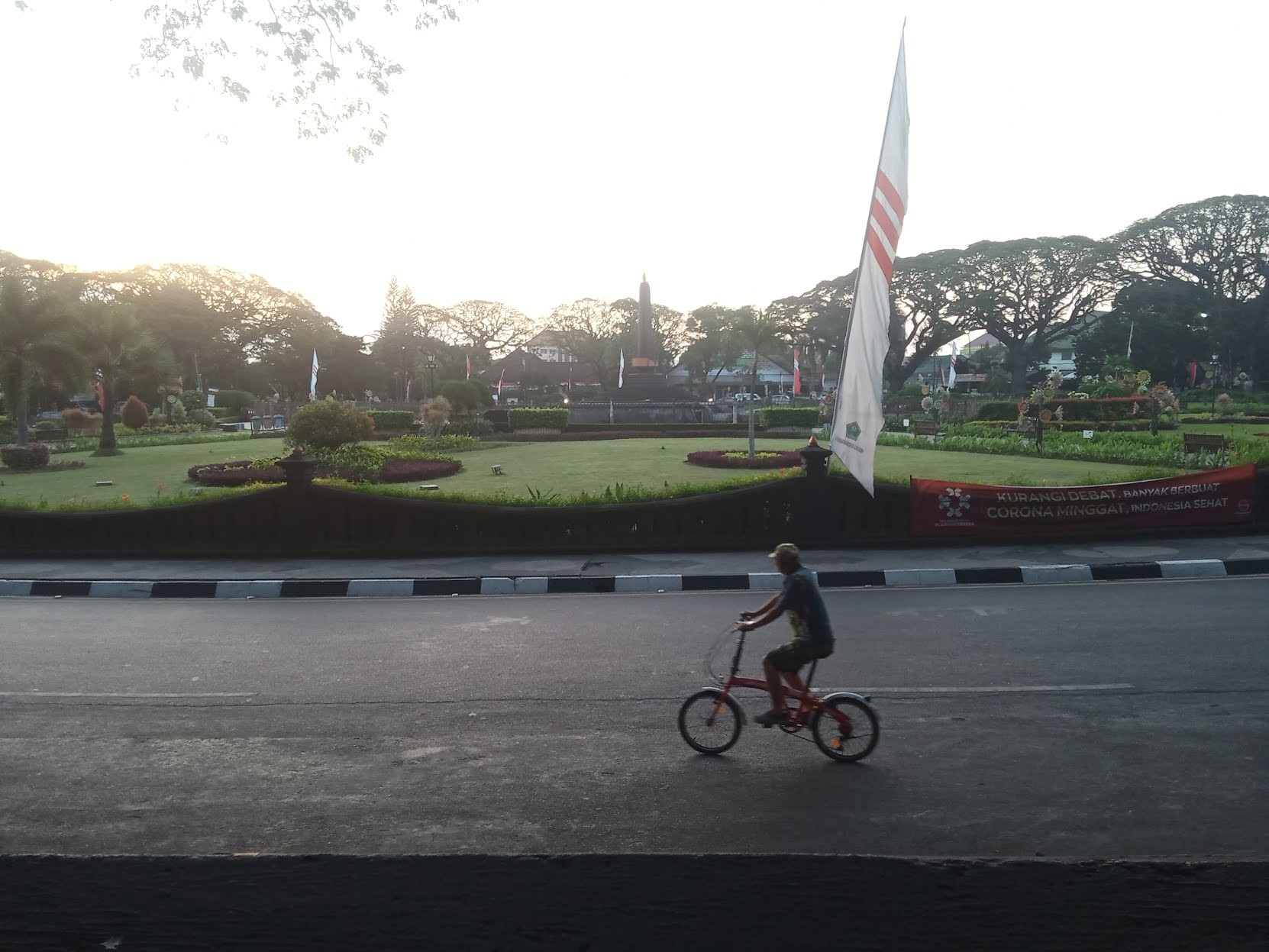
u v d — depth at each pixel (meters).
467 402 48.22
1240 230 69.00
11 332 27.44
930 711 6.38
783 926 2.86
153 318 64.56
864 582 11.66
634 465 26.55
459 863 3.17
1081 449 25.94
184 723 6.36
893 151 9.67
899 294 73.88
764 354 48.94
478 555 13.89
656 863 3.17
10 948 2.77
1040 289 72.31
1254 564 11.58
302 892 3.03
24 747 5.89
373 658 8.20
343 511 14.15
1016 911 2.91
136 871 3.13
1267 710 6.18
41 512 14.37
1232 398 61.56
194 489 21.77
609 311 83.25
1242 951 2.73
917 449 32.00
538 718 6.39
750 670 7.62
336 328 79.94
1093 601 10.02
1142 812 4.64
